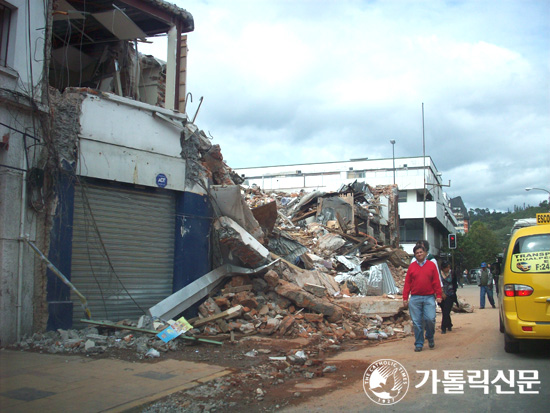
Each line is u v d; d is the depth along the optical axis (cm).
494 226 14362
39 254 752
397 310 1113
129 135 939
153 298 973
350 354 798
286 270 1241
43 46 825
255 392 560
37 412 456
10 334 741
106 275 899
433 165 5925
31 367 617
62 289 816
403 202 5338
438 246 6078
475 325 1122
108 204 916
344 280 1587
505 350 736
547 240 700
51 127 823
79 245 866
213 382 588
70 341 739
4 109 758
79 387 539
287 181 6056
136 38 1120
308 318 991
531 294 673
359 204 2855
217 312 970
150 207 985
